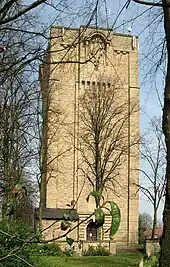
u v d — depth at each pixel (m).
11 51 9.51
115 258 41.06
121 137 56.38
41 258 10.54
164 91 7.21
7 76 9.29
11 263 4.44
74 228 3.72
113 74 57.00
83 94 57.62
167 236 6.48
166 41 7.23
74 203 3.86
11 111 17.75
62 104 59.72
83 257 37.31
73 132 60.09
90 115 55.22
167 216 6.64
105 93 56.25
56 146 57.38
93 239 43.41
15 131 18.67
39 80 14.07
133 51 62.91
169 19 7.09
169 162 6.91
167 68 7.21
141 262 3.98
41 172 32.59
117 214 3.27
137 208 62.66
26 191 4.01
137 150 62.75
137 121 62.34
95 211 3.32
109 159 57.00
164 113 7.12
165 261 6.19
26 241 3.88
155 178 51.41
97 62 6.96
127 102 62.19
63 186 60.19
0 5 5.46
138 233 62.00
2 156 15.89
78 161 60.19
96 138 53.25
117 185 61.66
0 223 5.33
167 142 7.00
